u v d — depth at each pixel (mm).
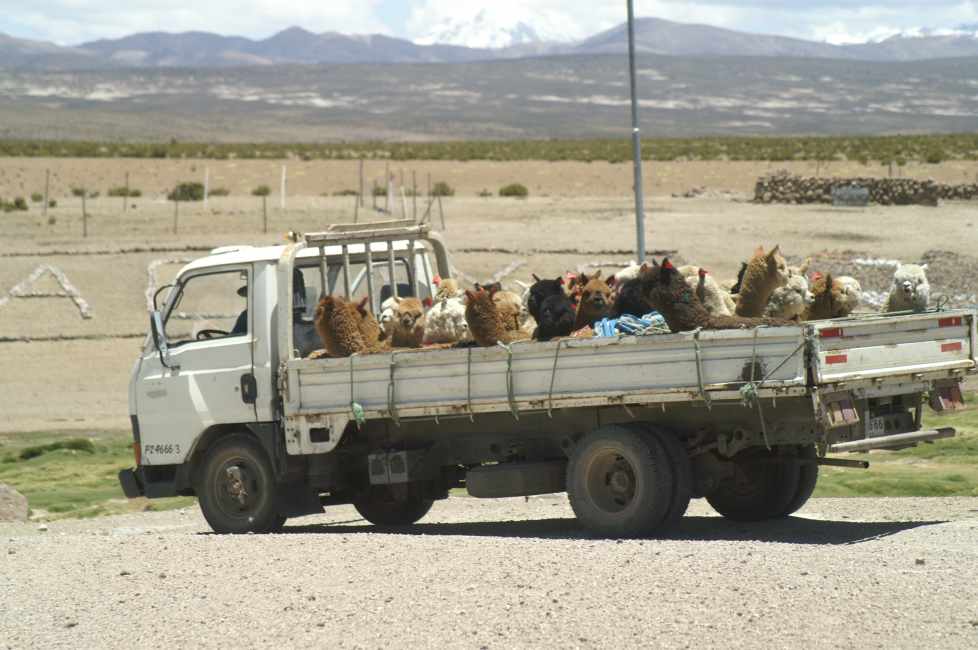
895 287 16578
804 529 16453
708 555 13039
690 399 14570
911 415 15289
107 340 54812
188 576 13758
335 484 18344
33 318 57906
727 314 16375
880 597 10844
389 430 17750
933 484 21688
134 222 82125
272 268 18328
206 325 39000
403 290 20812
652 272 15094
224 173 136250
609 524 15266
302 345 19031
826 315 17281
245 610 12055
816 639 9867
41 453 34719
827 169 127375
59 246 69938
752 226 74375
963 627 9906
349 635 10969
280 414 18062
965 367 15391
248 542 15680
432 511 22500
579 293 17578
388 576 12945
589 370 15266
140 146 196750
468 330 17578
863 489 21828
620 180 122375
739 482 17078
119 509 26359
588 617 10883
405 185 125188
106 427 39844
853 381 14172
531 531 17594
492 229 76188
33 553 16000
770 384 14039
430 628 10953
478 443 17172
